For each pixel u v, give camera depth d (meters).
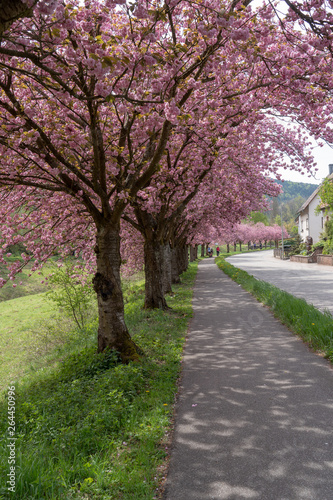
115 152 7.15
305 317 8.75
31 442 4.11
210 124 8.73
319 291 15.45
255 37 5.79
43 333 14.09
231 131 9.48
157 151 6.78
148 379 5.94
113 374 5.88
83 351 7.60
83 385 5.80
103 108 7.56
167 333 9.31
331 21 4.79
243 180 14.61
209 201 17.47
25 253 10.25
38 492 3.11
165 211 12.09
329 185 33.66
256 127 11.18
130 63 4.94
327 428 4.11
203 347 7.93
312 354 6.93
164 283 16.77
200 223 27.44
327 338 7.10
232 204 18.61
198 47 5.98
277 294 12.53
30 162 7.02
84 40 4.53
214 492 3.13
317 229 51.47
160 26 6.93
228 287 19.16
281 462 3.51
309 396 5.01
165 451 3.85
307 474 3.30
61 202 9.41
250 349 7.54
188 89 6.38
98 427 4.26
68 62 5.24
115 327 7.18
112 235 7.30
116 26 6.49
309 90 6.78
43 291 27.77
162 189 10.84
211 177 12.34
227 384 5.67
